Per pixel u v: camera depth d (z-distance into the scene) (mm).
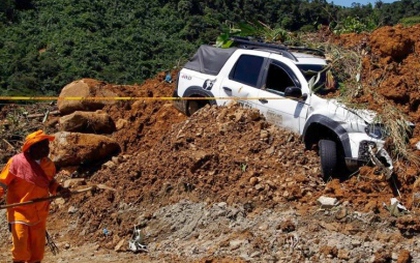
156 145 10445
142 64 41625
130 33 45969
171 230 8750
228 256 7789
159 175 9578
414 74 9586
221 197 8820
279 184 8766
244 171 9125
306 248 7602
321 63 9953
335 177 8812
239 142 9750
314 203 8312
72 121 11492
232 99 10445
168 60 42844
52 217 9914
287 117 9664
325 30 12898
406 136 8688
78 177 10758
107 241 9039
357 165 8555
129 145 11328
